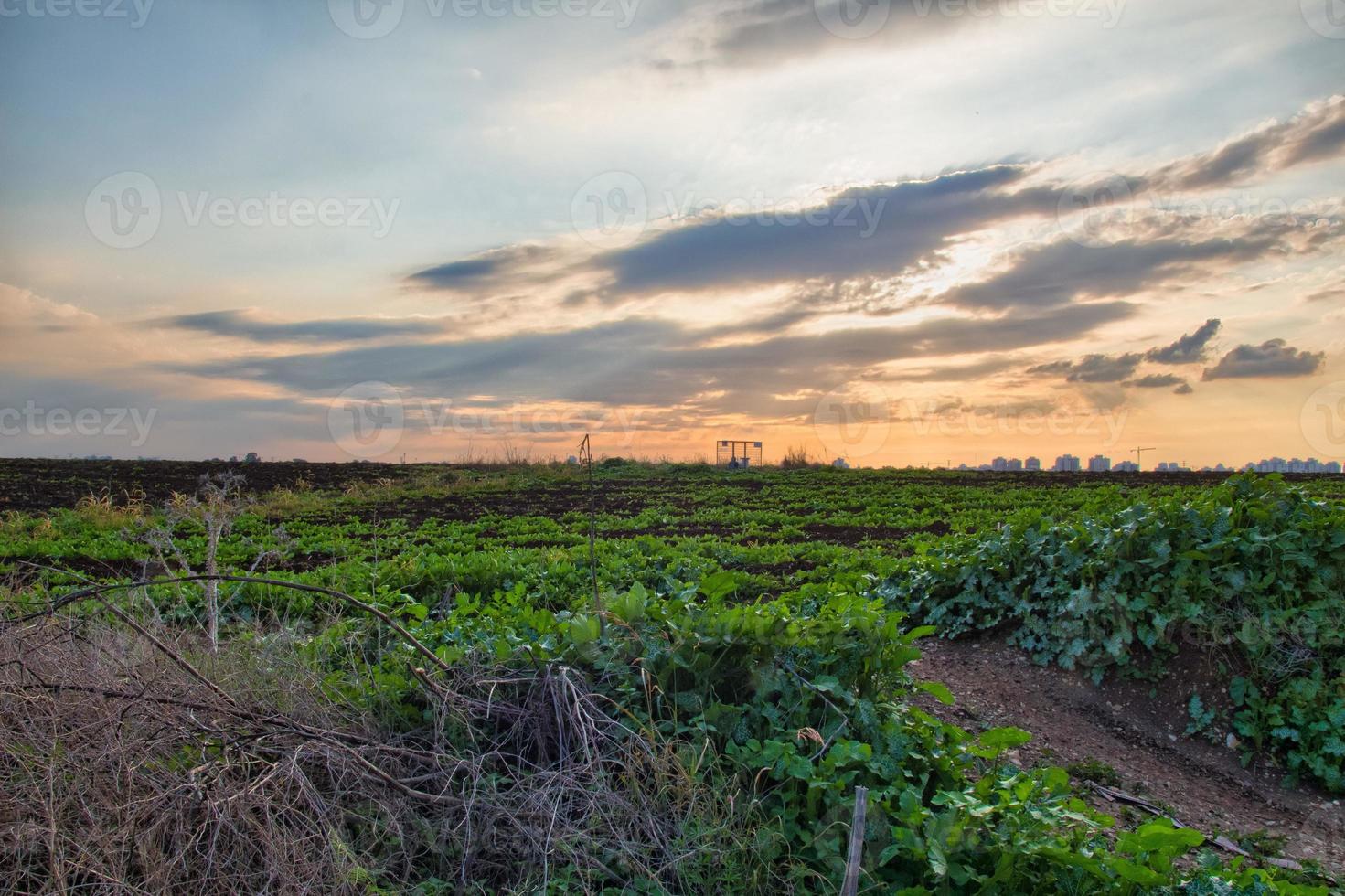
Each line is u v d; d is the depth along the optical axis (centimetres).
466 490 2239
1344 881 399
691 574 905
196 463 3086
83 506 1647
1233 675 574
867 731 381
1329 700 539
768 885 309
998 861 299
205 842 305
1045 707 598
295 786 324
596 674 396
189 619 609
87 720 337
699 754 349
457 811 332
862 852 313
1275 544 597
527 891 304
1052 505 1753
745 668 399
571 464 2867
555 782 342
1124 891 293
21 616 407
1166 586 610
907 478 2512
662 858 316
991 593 702
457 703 375
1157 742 563
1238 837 445
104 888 283
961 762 399
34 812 301
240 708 350
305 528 1469
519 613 490
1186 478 2444
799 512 1742
